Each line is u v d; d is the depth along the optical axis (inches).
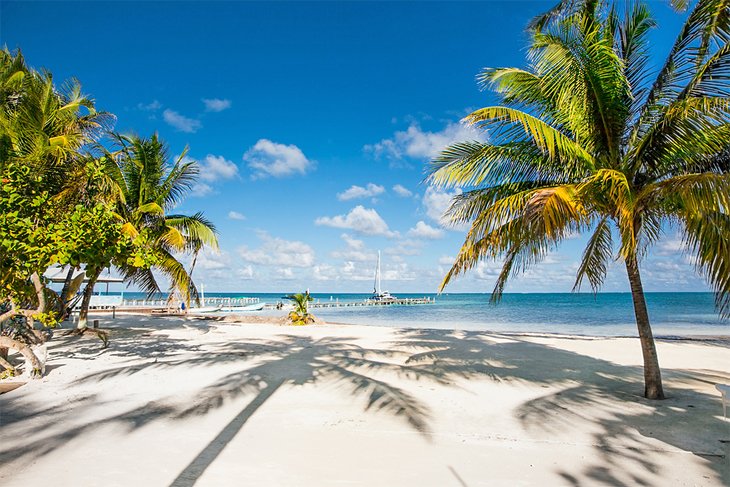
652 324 1160.2
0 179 293.6
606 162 275.1
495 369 398.9
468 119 255.9
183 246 603.8
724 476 168.2
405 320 1443.2
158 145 613.3
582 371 391.2
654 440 209.0
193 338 618.5
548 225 207.8
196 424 227.1
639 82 286.0
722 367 414.9
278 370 374.3
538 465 178.9
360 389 307.9
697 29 256.7
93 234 301.6
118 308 1374.3
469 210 317.7
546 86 261.3
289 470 171.0
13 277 306.8
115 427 220.4
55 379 331.6
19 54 454.6
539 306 2610.7
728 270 222.1
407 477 166.2
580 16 279.3
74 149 488.1
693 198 211.8
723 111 214.2
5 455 182.5
